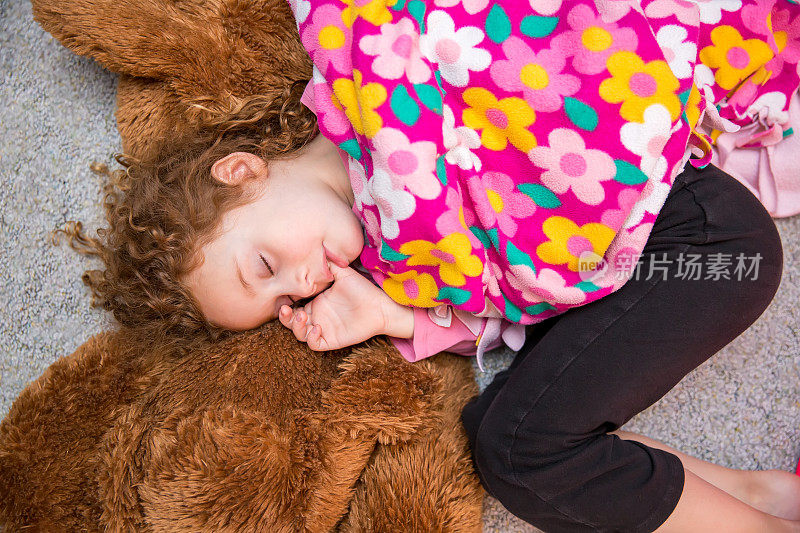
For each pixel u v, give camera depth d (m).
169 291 0.91
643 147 0.78
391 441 0.87
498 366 1.05
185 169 0.93
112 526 0.84
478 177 0.84
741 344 0.99
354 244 0.89
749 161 0.96
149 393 0.91
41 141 1.13
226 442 0.80
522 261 0.85
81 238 1.08
